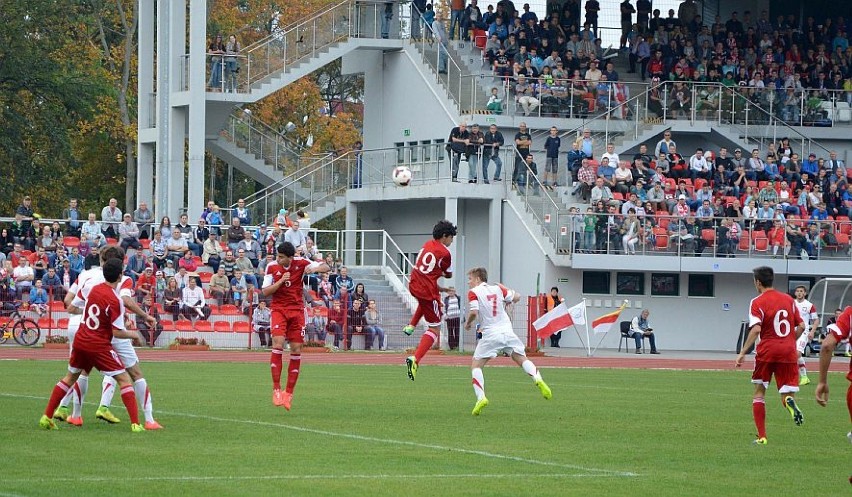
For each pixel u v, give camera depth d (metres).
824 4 75.50
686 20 69.81
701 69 67.00
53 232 53.22
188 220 61.28
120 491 15.79
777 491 17.03
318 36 65.12
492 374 39.31
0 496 15.28
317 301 54.31
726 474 18.39
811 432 23.88
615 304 60.06
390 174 64.88
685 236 58.16
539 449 20.53
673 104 64.12
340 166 67.12
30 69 75.00
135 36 89.75
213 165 79.12
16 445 19.70
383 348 53.75
